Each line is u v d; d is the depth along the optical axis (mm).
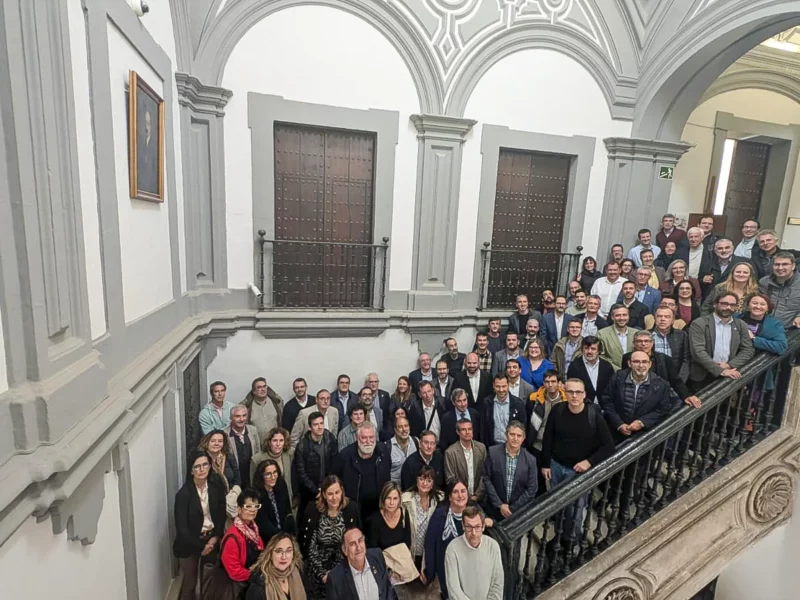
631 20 4391
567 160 4645
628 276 4012
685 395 2789
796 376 2625
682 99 4426
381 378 4270
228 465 2695
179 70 3059
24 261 1072
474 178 4266
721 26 3756
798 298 2771
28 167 1086
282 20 3598
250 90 3604
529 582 2295
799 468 2654
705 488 2494
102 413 1383
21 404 1044
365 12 3732
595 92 4488
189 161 3316
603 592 2324
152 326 2277
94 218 1566
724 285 3027
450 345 4094
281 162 3859
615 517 2475
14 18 1044
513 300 4660
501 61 4156
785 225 5832
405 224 4148
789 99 5520
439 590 2621
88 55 1527
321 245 4031
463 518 2232
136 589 1863
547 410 3070
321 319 3967
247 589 2258
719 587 3162
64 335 1284
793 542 2650
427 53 3898
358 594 2166
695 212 5480
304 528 2615
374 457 2902
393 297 4215
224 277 3750
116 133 1813
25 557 1075
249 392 3945
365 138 4016
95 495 1441
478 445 2973
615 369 3150
